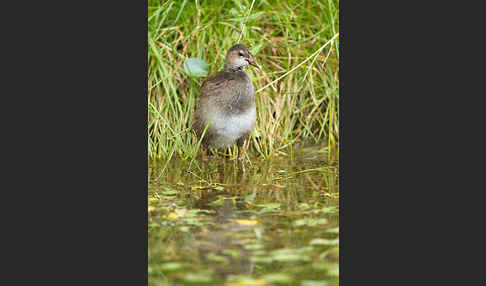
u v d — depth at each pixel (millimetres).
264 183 9461
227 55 10281
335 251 6566
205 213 7898
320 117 12562
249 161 10688
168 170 10227
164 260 6375
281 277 6004
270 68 12211
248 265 6277
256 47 11172
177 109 11469
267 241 6863
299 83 12148
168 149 11148
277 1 12172
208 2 12055
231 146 11258
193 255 6484
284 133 11977
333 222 7484
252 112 10227
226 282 5914
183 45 11820
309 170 10250
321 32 12055
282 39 12320
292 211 7965
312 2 12531
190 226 7352
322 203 8320
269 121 11648
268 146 11672
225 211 7980
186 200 8477
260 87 11719
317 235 7031
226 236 7031
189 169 10195
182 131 11008
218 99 9961
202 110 10164
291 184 9383
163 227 7305
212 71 11453
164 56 11664
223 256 6457
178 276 6027
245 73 10234
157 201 8422
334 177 9805
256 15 11086
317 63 12328
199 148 11281
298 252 6531
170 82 11016
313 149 11867
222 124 10070
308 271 6152
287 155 11438
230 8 11930
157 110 11234
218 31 11672
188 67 10859
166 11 11203
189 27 11828
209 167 10508
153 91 11188
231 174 10039
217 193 8875
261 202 8414
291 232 7145
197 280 5941
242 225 7398
